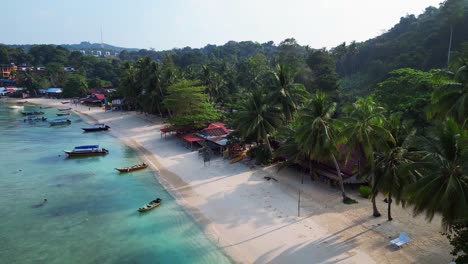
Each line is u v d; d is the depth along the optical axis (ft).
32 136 290.56
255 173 172.24
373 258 94.68
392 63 344.69
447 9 330.95
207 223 122.93
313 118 134.51
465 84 111.04
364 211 122.93
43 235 120.47
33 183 173.88
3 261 104.78
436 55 318.86
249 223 120.57
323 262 94.94
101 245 112.57
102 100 496.64
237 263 98.84
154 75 345.92
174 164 197.47
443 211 78.54
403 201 101.65
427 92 185.16
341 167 150.41
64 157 223.51
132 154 227.61
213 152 215.92
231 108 315.58
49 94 598.75
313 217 121.39
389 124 109.60
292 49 487.20
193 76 410.72
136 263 102.06
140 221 128.47
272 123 179.01
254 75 414.82
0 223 130.11
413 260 92.27
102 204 145.89
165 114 366.43
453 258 91.35
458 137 76.79
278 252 101.81
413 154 101.50
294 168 174.91
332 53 474.90
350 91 361.10
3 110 451.53
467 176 74.59
